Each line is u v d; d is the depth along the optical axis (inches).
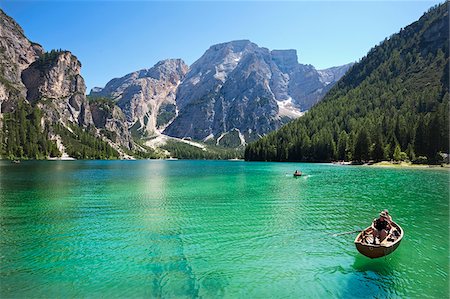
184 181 2733.8
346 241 932.6
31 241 938.1
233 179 2923.2
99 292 612.4
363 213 1316.4
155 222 1173.7
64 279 668.7
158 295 601.6
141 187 2262.6
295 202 1590.8
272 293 610.5
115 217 1266.0
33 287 632.4
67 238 967.0
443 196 1752.0
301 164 6048.2
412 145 4940.9
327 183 2474.2
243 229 1070.4
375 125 6048.2
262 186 2300.7
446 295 604.7
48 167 4722.0
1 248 871.1
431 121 4534.9
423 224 1123.9
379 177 2923.2
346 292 615.8
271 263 757.9
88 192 1973.4
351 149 5629.9
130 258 793.6
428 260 776.9
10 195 1831.9
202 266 740.0
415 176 2982.3
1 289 623.2
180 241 936.9
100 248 872.3
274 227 1095.0
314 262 763.4
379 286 638.5
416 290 624.1
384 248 726.5
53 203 1573.6
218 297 593.6
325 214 1302.9
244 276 684.7
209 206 1498.5
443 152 4471.0
